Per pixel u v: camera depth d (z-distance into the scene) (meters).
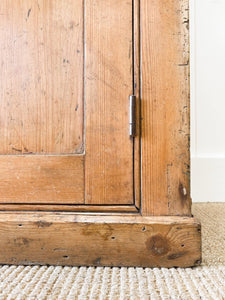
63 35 0.50
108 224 0.47
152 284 0.40
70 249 0.47
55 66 0.50
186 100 0.48
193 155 1.13
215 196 1.11
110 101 0.49
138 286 0.40
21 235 0.48
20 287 0.39
